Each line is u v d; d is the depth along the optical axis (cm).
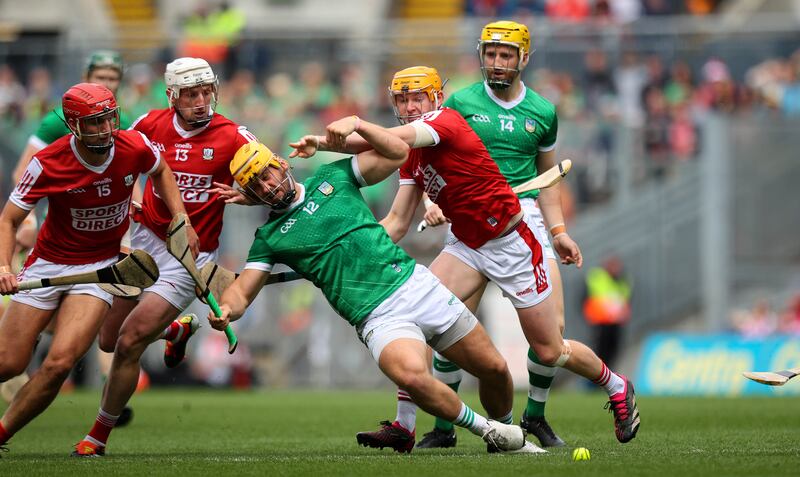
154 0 7812
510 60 2688
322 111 6625
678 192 6162
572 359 2534
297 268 2319
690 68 6700
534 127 2780
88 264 2520
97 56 3234
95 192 2438
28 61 6738
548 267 2655
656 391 5728
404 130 2348
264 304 6131
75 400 4850
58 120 2994
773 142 6122
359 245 2289
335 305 2309
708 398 4888
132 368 2536
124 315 2753
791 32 6712
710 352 5650
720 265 6119
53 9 7538
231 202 2300
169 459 2409
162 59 6856
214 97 2586
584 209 6188
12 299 2500
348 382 6119
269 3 7731
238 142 2594
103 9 7756
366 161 2330
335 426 3528
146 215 2631
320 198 2309
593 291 5969
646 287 6156
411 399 2380
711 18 7188
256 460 2350
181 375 6028
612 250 6162
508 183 2770
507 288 2514
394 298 2273
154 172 2484
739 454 2358
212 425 3578
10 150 6328
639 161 6184
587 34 6675
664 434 3002
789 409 4062
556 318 2530
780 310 6025
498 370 2356
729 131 6144
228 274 2497
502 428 2339
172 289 2539
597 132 6191
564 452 2422
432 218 2756
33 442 3044
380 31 6831
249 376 6078
